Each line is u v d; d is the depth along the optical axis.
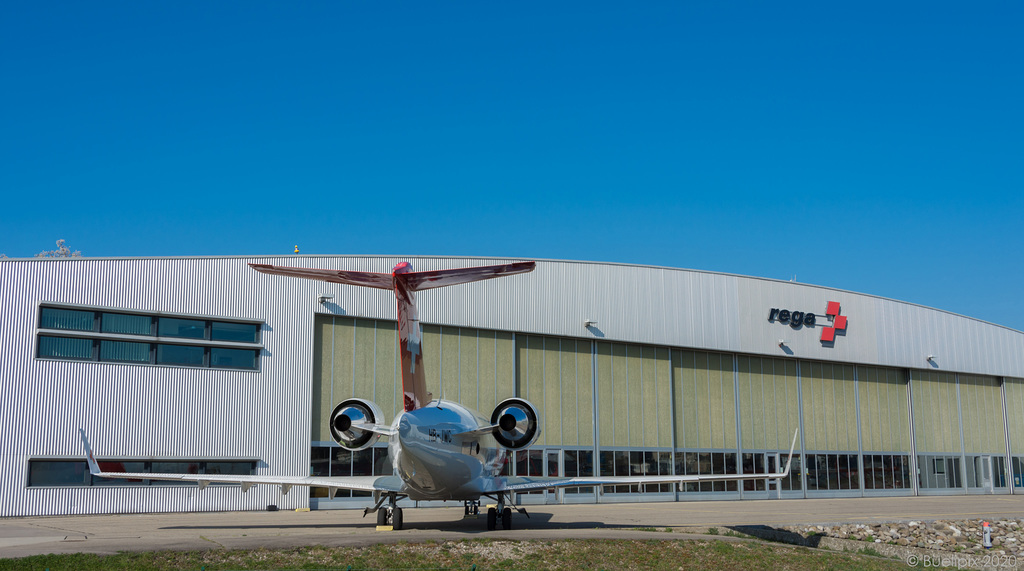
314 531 19.95
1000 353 53.69
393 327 34.69
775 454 43.88
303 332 32.44
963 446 51.12
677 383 41.84
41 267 27.80
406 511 31.39
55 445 27.28
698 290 42.62
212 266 30.98
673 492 40.44
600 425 39.06
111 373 28.58
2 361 26.77
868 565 18.41
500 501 21.08
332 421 20.39
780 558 17.84
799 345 45.25
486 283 36.84
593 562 15.91
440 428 18.80
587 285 39.50
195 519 25.89
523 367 37.56
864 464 46.84
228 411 30.47
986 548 24.48
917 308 50.41
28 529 21.23
